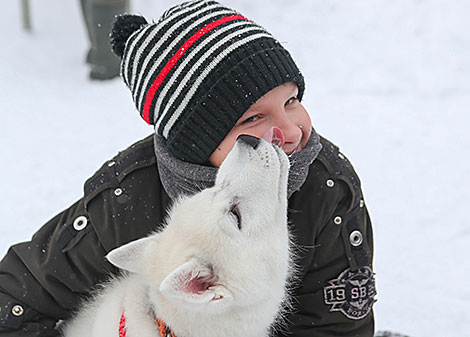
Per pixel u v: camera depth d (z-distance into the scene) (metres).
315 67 8.66
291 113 2.58
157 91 2.55
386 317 3.96
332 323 2.81
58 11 10.50
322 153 2.78
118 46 2.84
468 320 3.92
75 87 8.17
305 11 9.91
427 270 4.48
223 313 2.28
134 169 2.81
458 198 5.48
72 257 2.79
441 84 8.06
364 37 9.22
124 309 2.54
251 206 2.28
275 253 2.34
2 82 8.11
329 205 2.70
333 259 2.74
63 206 5.18
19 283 2.81
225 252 2.24
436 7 9.36
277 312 2.54
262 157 2.29
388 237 4.91
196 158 2.55
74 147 6.41
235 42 2.47
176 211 2.46
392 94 7.98
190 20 2.55
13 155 6.15
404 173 5.96
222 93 2.45
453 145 6.54
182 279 2.02
